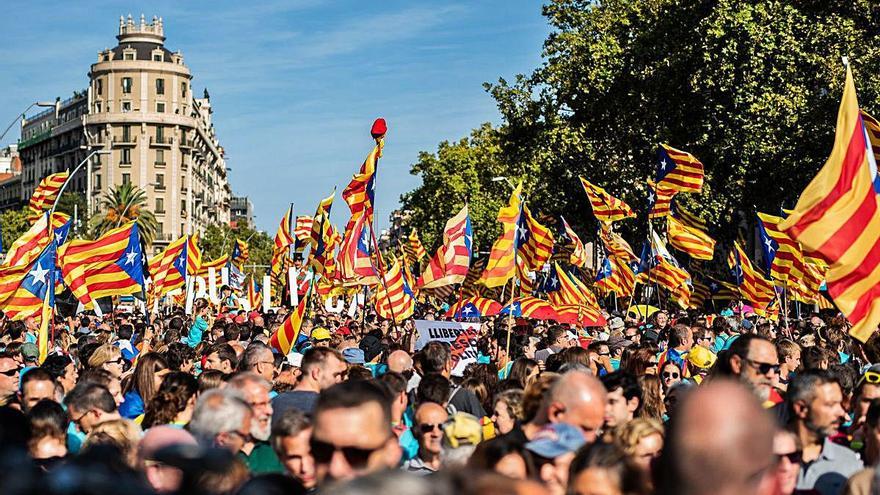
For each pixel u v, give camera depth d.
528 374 11.55
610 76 45.81
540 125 51.00
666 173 24.64
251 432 8.20
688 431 3.04
